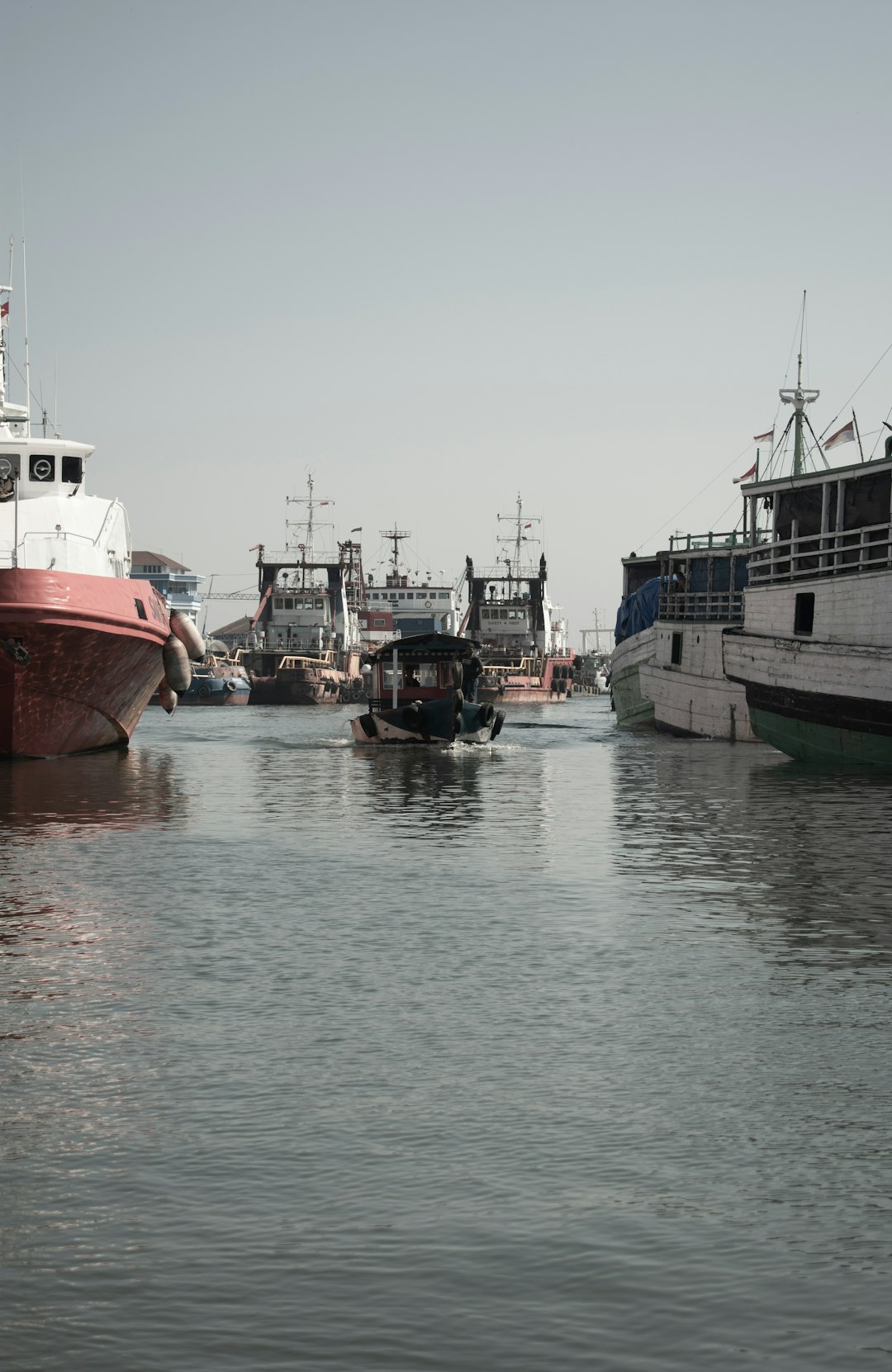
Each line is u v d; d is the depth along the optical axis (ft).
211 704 519.19
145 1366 27.50
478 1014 53.01
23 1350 28.12
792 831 107.86
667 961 61.82
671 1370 27.30
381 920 71.72
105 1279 30.99
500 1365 27.53
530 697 563.89
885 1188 35.88
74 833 108.06
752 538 194.18
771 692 179.42
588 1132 40.06
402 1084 44.47
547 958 62.49
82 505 181.16
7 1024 51.57
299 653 558.15
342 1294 30.27
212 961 62.03
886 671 150.51
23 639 160.97
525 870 88.94
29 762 180.14
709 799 134.00
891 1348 28.04
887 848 97.91
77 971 60.13
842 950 64.13
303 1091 43.75
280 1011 53.36
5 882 83.97
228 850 98.63
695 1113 41.68
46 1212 34.50
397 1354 27.91
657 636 264.11
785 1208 34.60
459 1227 33.53
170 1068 46.19
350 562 620.49
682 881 84.28
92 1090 43.86
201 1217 34.19
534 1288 30.50
